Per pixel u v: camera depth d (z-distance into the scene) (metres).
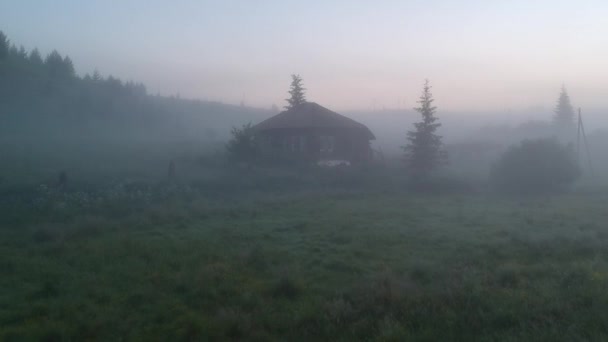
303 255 13.33
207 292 9.83
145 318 8.65
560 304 8.50
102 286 10.46
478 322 7.95
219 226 17.67
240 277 10.94
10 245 14.57
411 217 19.81
